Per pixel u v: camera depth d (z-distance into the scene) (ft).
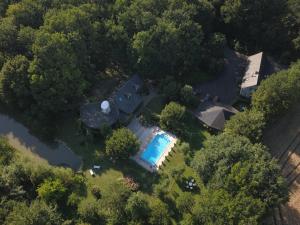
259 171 278.05
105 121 336.90
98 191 300.61
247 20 417.49
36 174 293.84
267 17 422.00
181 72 389.39
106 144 316.60
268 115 342.23
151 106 364.58
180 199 289.12
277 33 413.80
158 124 349.82
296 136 348.79
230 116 351.46
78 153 330.95
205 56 394.93
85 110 343.26
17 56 338.54
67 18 346.13
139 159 326.24
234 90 386.52
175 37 359.66
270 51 428.15
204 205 275.59
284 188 276.00
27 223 259.19
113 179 313.12
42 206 272.72
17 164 297.53
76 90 344.08
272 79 345.10
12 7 359.66
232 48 432.66
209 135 347.36
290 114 367.86
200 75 397.19
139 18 366.63
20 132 346.74
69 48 337.72
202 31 388.37
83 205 287.07
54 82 329.31
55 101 335.47
